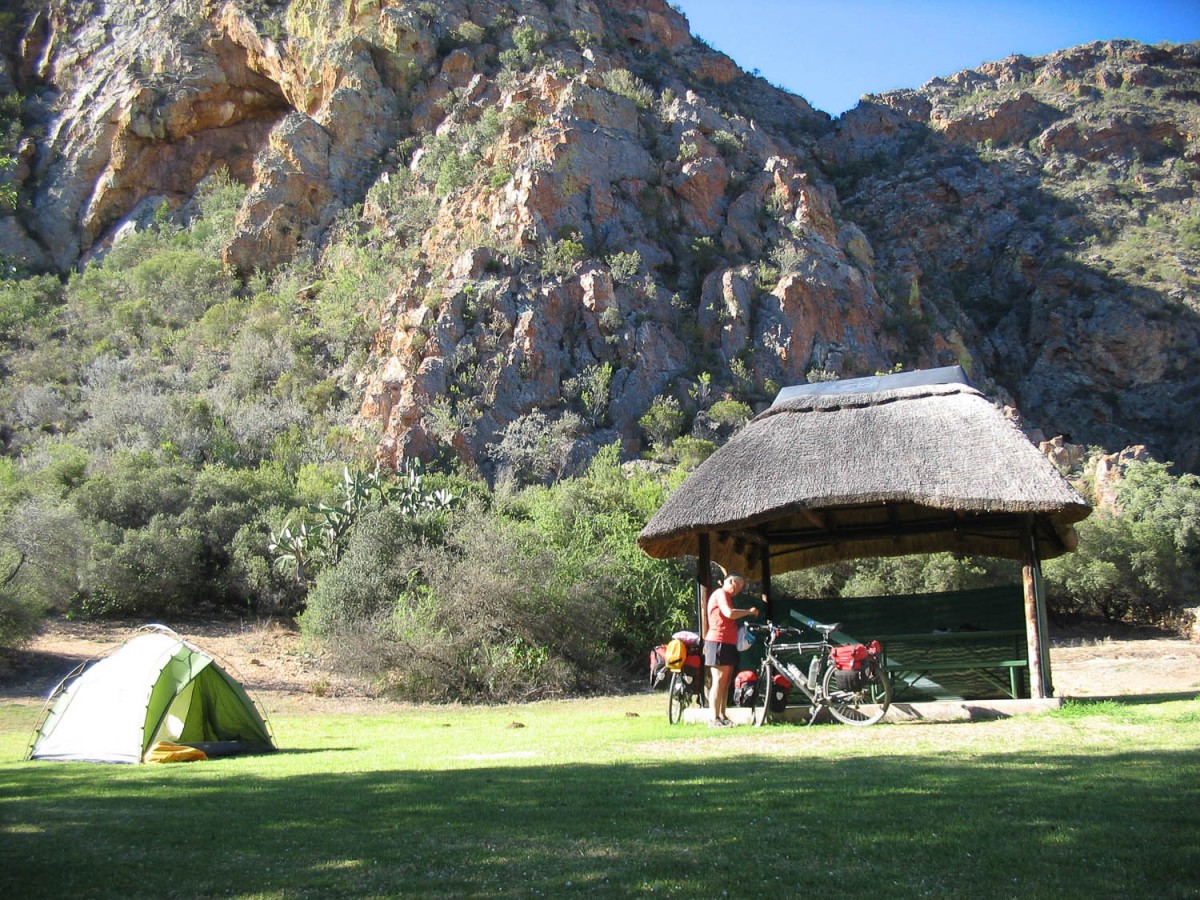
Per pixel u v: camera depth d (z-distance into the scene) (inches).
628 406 2404.0
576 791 251.3
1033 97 4817.9
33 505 1136.8
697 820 209.9
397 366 2338.8
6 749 468.4
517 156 2896.2
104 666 433.7
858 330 2810.0
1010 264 3846.0
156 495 1439.5
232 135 3464.6
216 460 2016.5
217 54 3494.1
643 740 388.2
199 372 2503.7
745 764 292.0
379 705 772.0
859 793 232.5
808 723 419.5
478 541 923.4
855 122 4758.9
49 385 2484.0
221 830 217.3
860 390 500.4
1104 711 388.5
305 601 1219.9
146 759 394.9
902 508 567.8
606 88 3166.8
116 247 3152.1
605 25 4227.4
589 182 2832.2
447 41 3462.1
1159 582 1519.4
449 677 818.2
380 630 849.5
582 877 167.6
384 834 207.2
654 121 3221.0
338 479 1785.2
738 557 582.9
